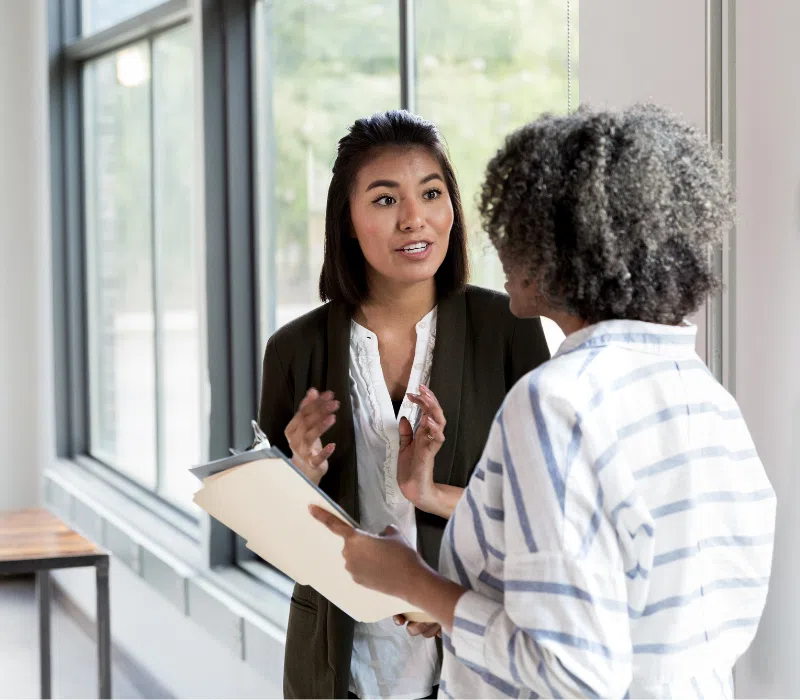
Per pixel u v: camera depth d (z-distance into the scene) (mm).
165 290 4914
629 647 979
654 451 1049
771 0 1580
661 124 1079
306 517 1271
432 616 1155
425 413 1688
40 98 5996
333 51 3463
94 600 5070
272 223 3922
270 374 1916
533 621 966
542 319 2273
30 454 6254
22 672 4320
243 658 3459
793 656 1603
